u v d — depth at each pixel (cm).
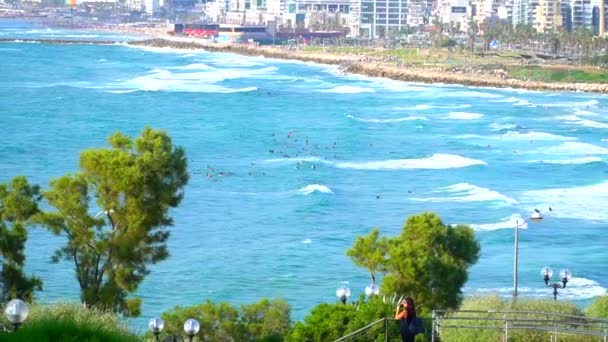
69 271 15662
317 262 17400
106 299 9594
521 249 18550
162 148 9906
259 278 16300
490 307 8625
